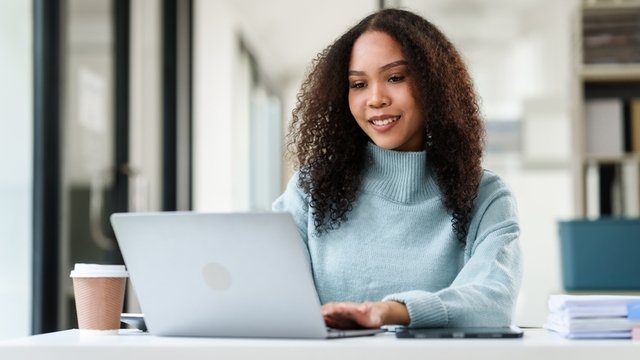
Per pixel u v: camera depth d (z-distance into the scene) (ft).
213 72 18.57
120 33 14.66
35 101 11.09
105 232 13.80
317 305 4.34
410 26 5.76
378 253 5.71
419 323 4.72
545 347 3.92
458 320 4.79
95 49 13.50
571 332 4.42
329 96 5.92
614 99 13.64
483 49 16.20
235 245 4.42
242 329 4.61
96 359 4.12
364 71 5.72
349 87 5.92
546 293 15.33
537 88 16.02
